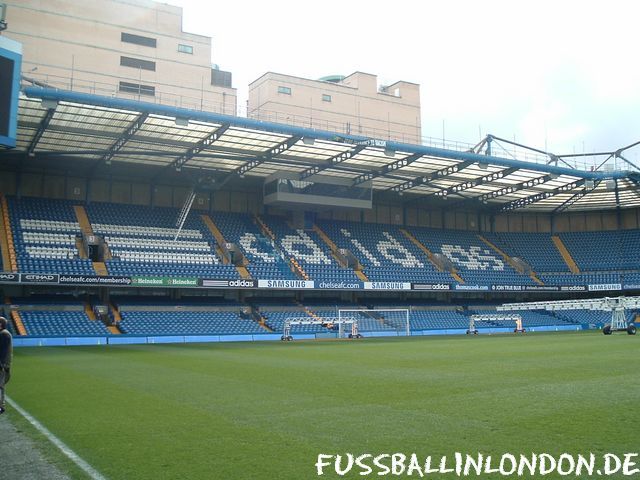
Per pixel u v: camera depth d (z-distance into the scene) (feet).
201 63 181.57
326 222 198.18
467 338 135.64
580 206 216.33
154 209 169.07
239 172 156.87
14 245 137.18
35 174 155.84
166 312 147.23
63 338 121.70
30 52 157.48
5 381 35.78
